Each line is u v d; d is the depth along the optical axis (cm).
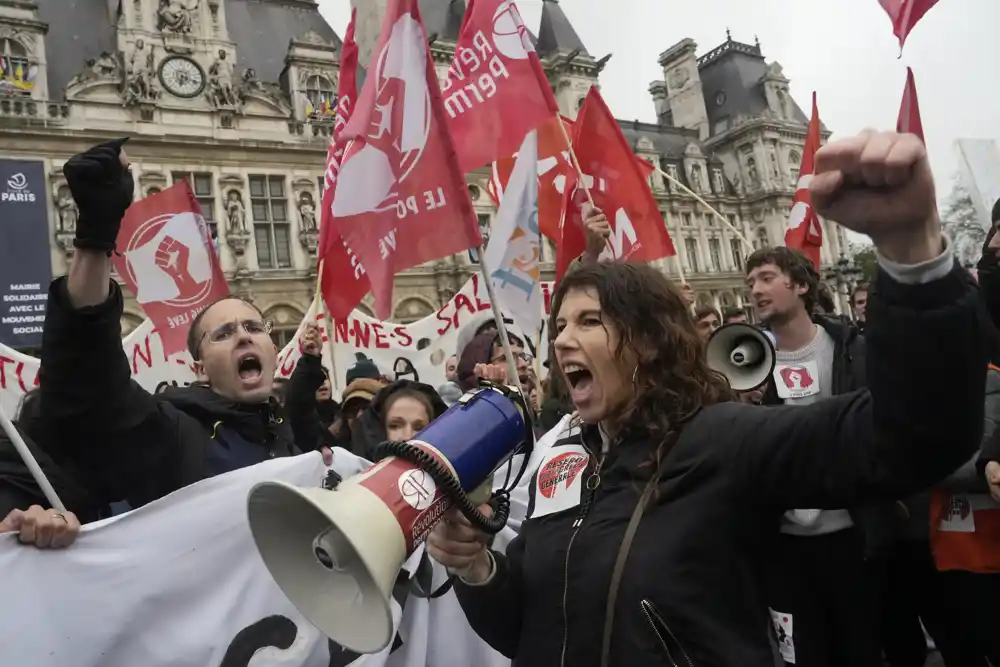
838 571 354
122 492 296
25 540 261
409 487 166
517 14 548
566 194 589
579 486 213
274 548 171
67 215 2083
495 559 214
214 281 782
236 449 347
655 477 192
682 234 3934
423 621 360
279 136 2503
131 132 2234
